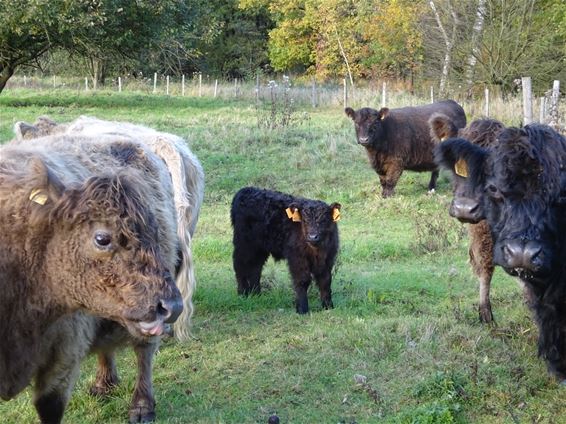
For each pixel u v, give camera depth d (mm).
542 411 3277
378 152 9047
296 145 11594
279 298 5277
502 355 3859
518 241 3088
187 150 4602
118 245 2332
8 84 22375
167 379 3758
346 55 23391
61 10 14750
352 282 5523
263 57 29891
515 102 13461
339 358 3924
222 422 3189
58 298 2479
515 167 3107
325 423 3234
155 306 2332
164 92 21016
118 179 2381
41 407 2861
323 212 4859
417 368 3723
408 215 8109
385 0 22266
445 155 3576
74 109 15703
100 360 3549
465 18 17812
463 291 5254
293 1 25797
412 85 21047
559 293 3340
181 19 18234
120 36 16250
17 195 2447
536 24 17672
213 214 8266
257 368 3848
